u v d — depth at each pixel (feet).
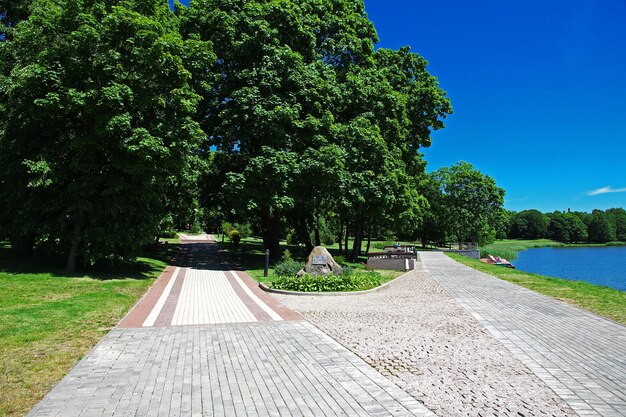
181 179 66.74
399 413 15.15
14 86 49.52
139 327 28.45
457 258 122.21
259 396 16.66
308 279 47.21
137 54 52.24
